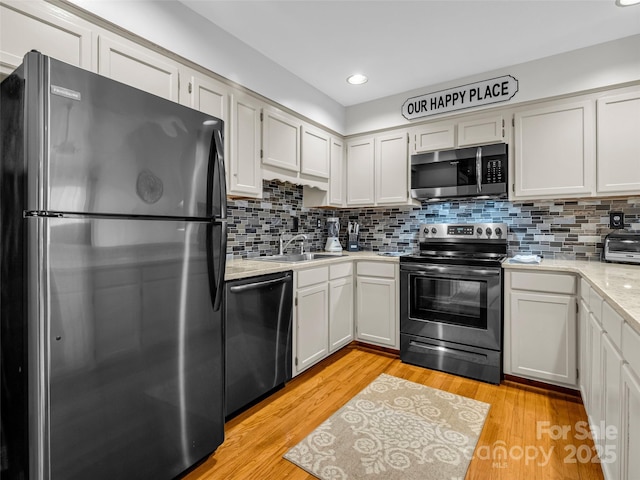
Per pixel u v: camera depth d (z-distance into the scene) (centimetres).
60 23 143
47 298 105
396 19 208
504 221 294
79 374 113
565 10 199
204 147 151
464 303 258
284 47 239
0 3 128
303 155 289
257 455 166
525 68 258
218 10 199
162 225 136
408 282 281
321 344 269
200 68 203
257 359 209
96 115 115
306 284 250
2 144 124
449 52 246
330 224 352
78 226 111
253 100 240
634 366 104
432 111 298
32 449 105
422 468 157
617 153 227
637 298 125
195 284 149
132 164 125
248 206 283
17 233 110
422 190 301
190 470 156
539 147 253
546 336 228
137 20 170
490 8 198
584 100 238
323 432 185
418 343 277
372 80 291
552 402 217
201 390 154
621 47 226
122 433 125
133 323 127
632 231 244
